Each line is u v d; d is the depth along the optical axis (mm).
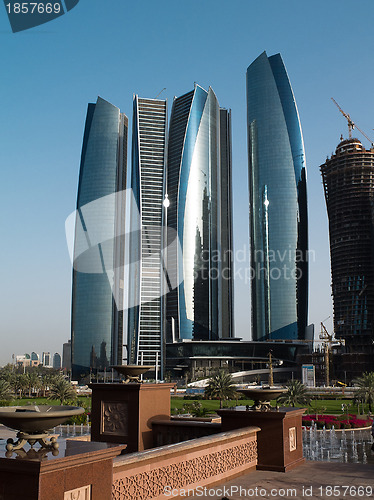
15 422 6430
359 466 13664
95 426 13531
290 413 13391
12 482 6215
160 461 9469
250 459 12953
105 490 7094
